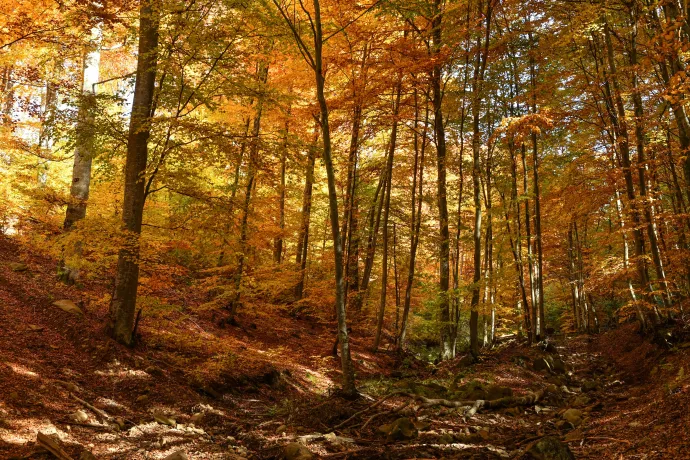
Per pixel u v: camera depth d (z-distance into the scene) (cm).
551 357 1522
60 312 862
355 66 1415
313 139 1462
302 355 1410
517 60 1938
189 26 837
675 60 806
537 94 1669
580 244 2570
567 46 1647
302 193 1734
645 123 1343
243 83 923
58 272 1023
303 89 1462
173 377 857
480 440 717
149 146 990
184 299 1405
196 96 870
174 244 913
